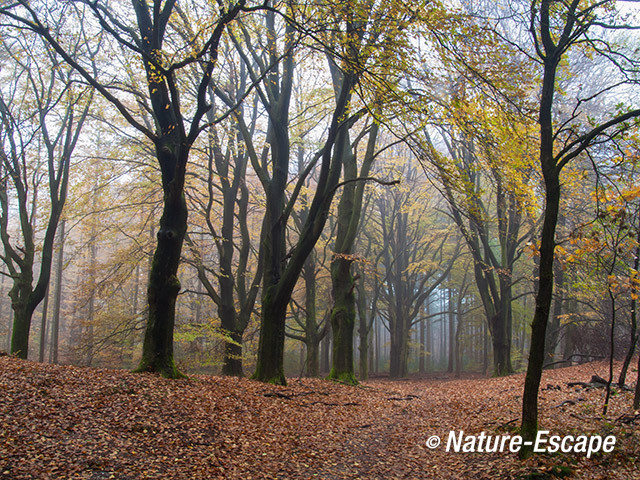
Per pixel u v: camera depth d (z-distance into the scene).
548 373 20.34
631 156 8.08
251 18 14.34
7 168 15.46
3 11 9.30
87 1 9.03
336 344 18.45
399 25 9.14
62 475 5.62
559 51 7.54
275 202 15.00
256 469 7.05
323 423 10.53
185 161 10.98
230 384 12.50
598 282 10.71
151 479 5.98
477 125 9.56
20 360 11.50
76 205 19.25
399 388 20.78
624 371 13.02
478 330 47.00
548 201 7.19
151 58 9.59
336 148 14.41
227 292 19.66
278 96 16.56
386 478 7.29
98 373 10.40
